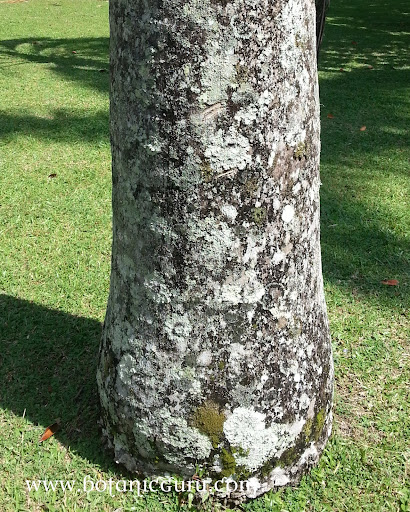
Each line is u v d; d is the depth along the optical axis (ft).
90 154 18.26
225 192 6.15
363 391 9.21
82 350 9.99
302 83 6.23
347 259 12.76
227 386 6.69
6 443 8.14
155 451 7.10
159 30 5.74
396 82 26.66
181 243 6.34
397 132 20.22
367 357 9.95
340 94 24.58
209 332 6.58
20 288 11.69
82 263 12.57
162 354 6.75
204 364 6.65
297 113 6.24
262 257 6.44
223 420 6.77
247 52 5.74
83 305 11.26
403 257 12.87
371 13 44.78
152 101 5.99
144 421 7.00
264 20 5.71
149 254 6.54
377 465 7.79
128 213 6.63
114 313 7.27
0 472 7.75
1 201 15.12
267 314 6.64
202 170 6.06
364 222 14.21
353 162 17.69
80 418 8.57
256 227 6.32
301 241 6.72
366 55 32.04
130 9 5.90
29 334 10.41
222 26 5.64
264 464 7.07
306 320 7.04
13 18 41.83
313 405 7.32
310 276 6.99
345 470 7.72
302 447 7.34
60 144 18.99
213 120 5.91
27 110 22.13
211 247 6.30
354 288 11.85
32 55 31.01
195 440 6.85
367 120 21.44
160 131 6.04
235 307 6.51
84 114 21.83
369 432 8.43
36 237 13.55
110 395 7.39
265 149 6.10
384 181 16.42
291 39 5.97
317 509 7.22
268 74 5.88
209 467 6.99
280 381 6.87
